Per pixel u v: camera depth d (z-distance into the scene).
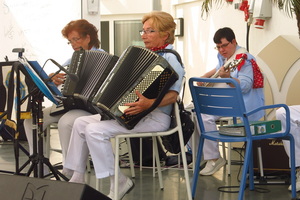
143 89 3.46
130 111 3.46
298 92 5.85
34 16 6.77
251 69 4.66
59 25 6.66
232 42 4.89
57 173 4.03
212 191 4.31
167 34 3.87
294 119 4.11
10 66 4.04
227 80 3.60
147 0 10.51
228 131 3.74
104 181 4.76
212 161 4.89
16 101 3.70
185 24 9.53
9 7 6.89
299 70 5.85
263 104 4.77
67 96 3.86
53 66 6.74
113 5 10.80
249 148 3.57
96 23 6.54
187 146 5.41
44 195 2.63
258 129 3.65
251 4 6.69
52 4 6.67
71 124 4.32
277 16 6.34
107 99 3.47
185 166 3.75
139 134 3.67
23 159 6.00
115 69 3.51
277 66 6.01
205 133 3.93
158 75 3.45
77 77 3.62
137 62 3.48
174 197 4.15
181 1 9.55
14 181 2.74
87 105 4.29
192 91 3.90
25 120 4.54
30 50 6.81
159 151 5.36
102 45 11.00
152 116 3.70
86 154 3.88
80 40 4.59
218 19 8.25
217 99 3.72
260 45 6.79
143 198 4.13
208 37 8.70
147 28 3.85
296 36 5.93
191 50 9.36
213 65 8.62
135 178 4.84
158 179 4.79
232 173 4.99
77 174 3.85
